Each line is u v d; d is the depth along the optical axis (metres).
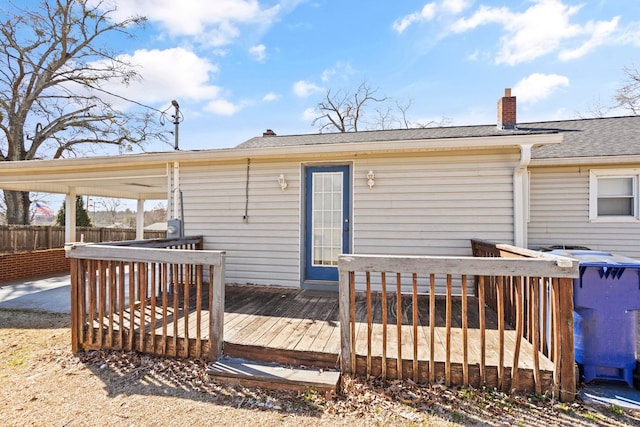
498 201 4.73
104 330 3.46
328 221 5.35
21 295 6.30
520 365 2.53
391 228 5.05
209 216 5.73
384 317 2.72
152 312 3.24
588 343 2.65
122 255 3.29
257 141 8.06
